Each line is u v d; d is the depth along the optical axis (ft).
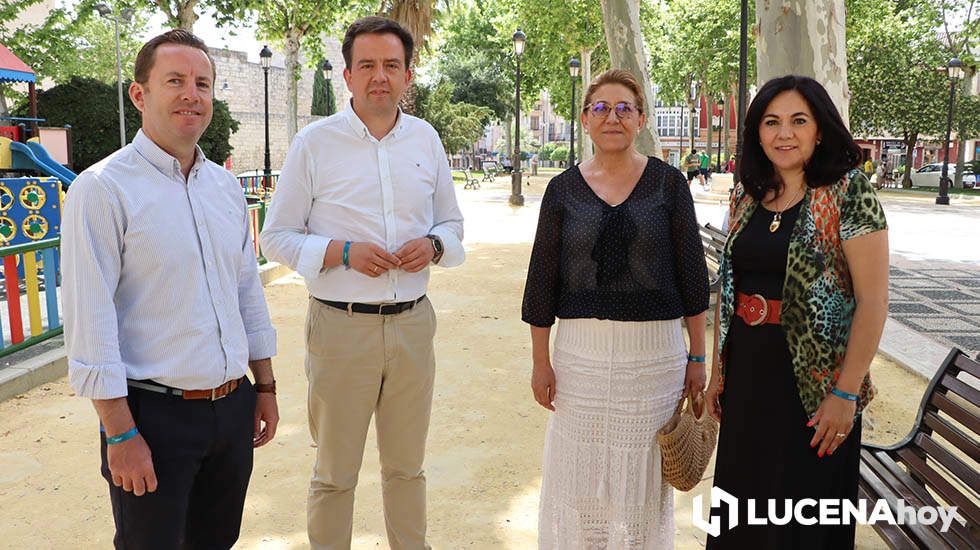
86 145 74.28
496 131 316.81
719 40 122.72
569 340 9.32
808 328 8.05
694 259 9.19
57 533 11.66
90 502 12.69
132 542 7.34
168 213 7.26
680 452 8.78
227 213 7.95
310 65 100.68
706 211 71.92
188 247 7.35
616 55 38.14
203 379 7.43
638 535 9.29
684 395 9.51
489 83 171.73
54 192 32.53
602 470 9.25
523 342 23.48
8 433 15.71
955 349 10.84
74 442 15.26
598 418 9.22
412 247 9.41
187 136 7.31
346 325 9.43
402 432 10.07
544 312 9.39
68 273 6.79
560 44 105.29
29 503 12.62
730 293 8.73
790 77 8.20
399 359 9.66
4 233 30.37
